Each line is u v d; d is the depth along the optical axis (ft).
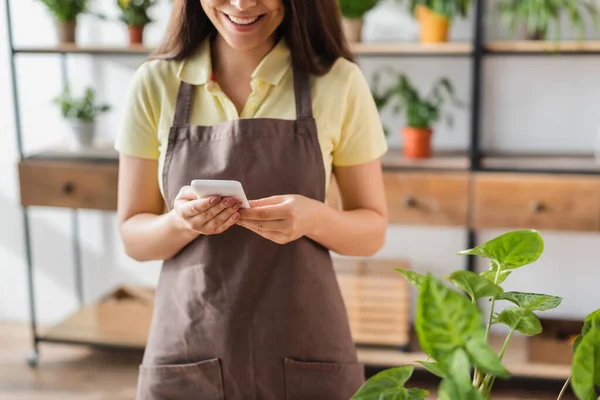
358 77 4.87
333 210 4.67
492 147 9.57
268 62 4.76
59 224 10.96
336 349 4.74
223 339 4.65
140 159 4.93
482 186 8.25
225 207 4.15
